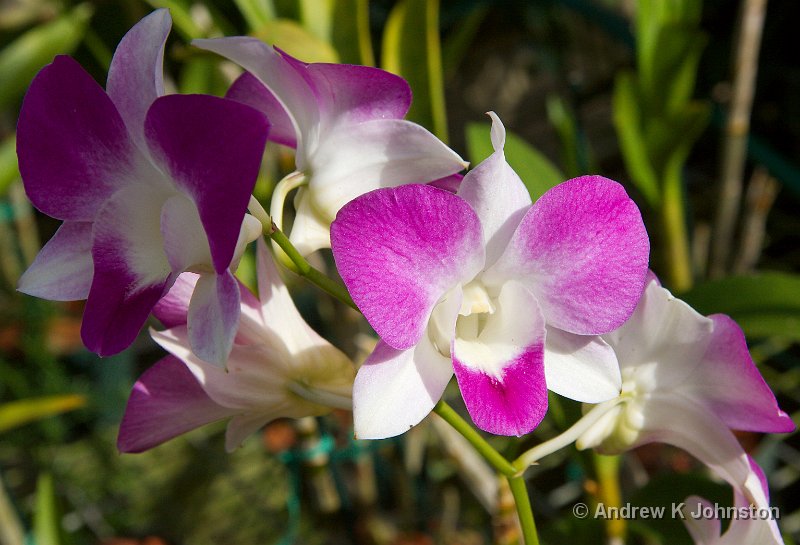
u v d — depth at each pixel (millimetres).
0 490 561
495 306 290
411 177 295
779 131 841
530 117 948
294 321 311
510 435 272
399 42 428
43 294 287
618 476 497
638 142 475
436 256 272
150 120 259
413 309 273
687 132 464
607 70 860
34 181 278
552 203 275
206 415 318
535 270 282
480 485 508
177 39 530
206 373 304
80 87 269
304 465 530
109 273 272
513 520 392
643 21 468
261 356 309
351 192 296
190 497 875
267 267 308
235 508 847
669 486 409
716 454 307
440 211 268
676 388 307
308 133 295
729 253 618
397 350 278
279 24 398
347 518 573
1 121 727
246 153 248
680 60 461
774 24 790
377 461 650
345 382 312
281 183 295
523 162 417
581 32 843
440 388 281
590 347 288
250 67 287
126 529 854
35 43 484
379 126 291
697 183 791
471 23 579
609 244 278
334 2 434
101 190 278
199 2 470
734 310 402
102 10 533
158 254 277
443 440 502
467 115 964
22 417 489
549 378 288
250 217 276
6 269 1001
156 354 1015
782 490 675
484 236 280
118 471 905
